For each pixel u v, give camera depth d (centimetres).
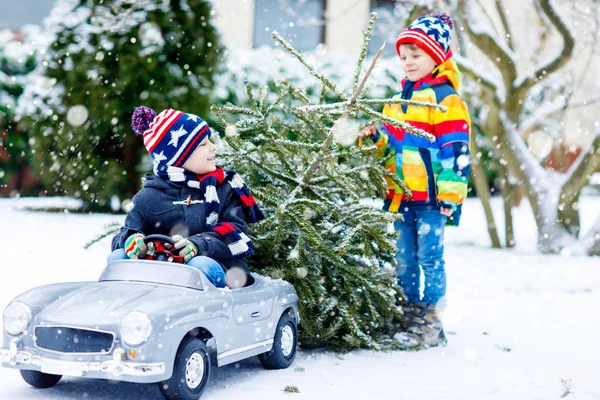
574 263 953
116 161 1255
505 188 1119
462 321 620
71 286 391
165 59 1217
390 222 485
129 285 386
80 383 399
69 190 1275
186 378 356
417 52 537
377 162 526
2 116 1434
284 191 507
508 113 1070
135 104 1215
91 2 1255
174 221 431
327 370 443
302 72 1521
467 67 1031
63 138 1242
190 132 438
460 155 511
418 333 522
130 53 1196
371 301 508
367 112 454
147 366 333
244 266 445
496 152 1104
